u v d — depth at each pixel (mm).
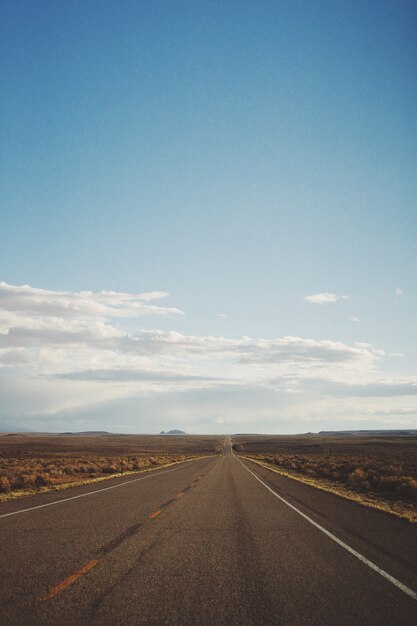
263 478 31391
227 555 8992
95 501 17297
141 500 17688
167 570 7785
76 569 7660
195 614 5812
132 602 6172
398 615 5914
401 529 12117
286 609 6066
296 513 14969
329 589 6938
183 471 38375
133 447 136500
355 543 10266
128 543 9789
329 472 37156
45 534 10648
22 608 5840
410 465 41906
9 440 182875
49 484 26078
